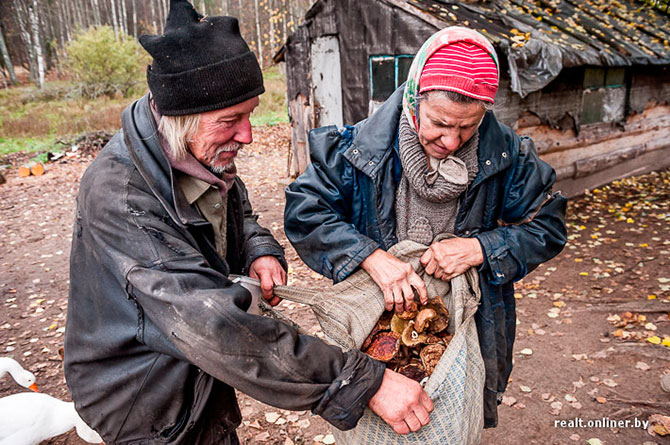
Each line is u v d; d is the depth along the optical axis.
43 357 4.03
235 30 1.13
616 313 4.05
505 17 6.52
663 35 8.60
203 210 1.25
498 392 1.69
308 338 1.10
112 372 1.21
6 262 6.25
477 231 1.52
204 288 1.06
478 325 1.56
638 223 6.37
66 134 15.32
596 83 7.41
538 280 4.89
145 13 40.22
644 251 5.42
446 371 1.27
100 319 1.18
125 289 1.08
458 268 1.43
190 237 1.17
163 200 1.13
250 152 12.98
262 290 1.45
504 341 1.61
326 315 1.39
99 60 22.64
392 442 1.32
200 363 1.01
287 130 15.37
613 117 8.05
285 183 8.82
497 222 1.56
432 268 1.44
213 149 1.15
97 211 1.10
